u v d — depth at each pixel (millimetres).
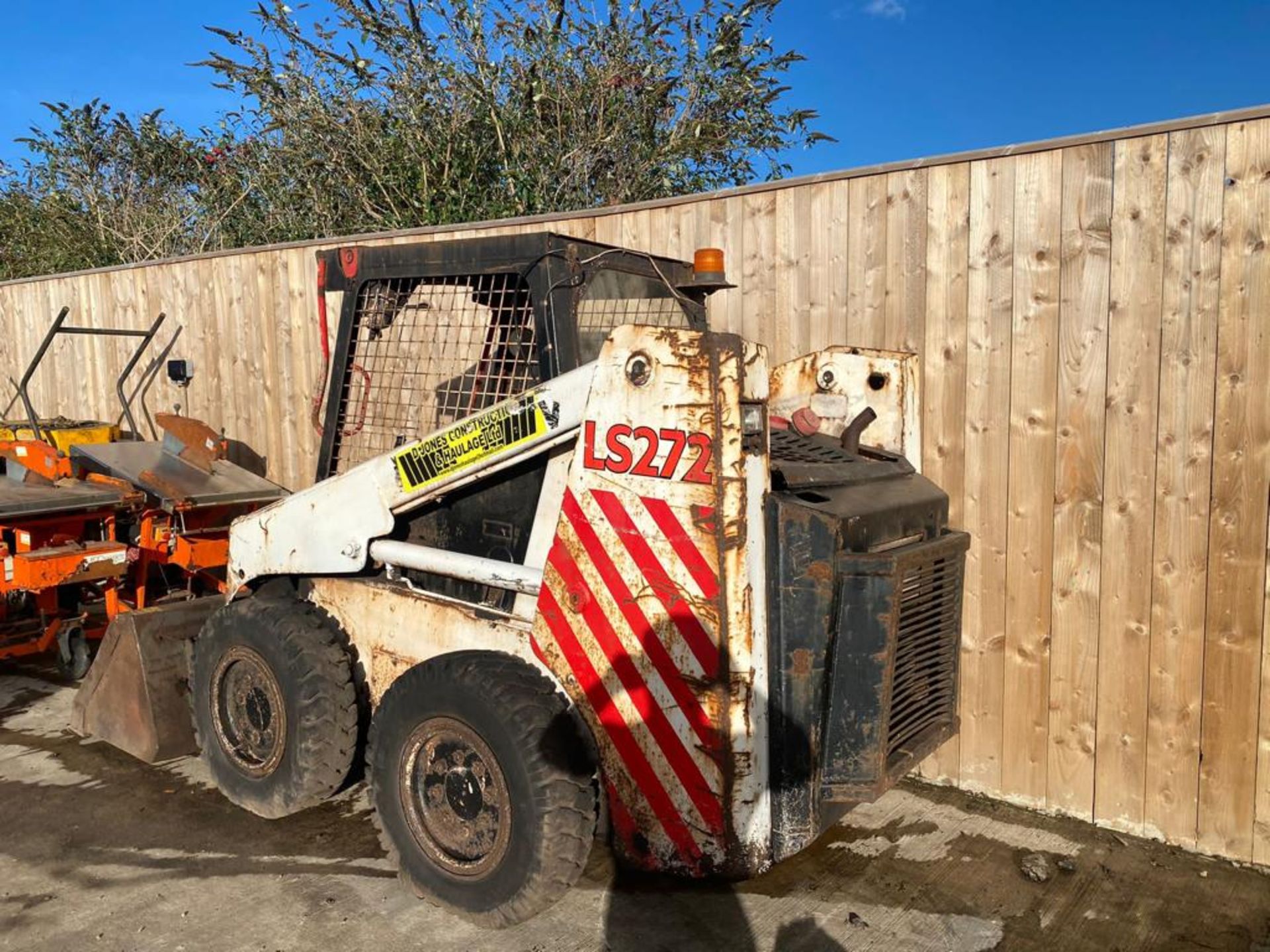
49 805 3660
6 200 11344
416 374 3291
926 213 3715
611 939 2824
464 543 3084
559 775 2604
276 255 5809
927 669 2930
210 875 3162
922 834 3486
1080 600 3516
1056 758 3617
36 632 4836
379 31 8320
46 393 7484
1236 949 2812
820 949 2791
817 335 4023
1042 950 2811
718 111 8633
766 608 2545
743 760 2502
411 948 2770
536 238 2875
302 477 5871
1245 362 3135
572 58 8305
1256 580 3174
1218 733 3285
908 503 2852
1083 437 3457
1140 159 3268
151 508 4965
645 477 2525
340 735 3234
